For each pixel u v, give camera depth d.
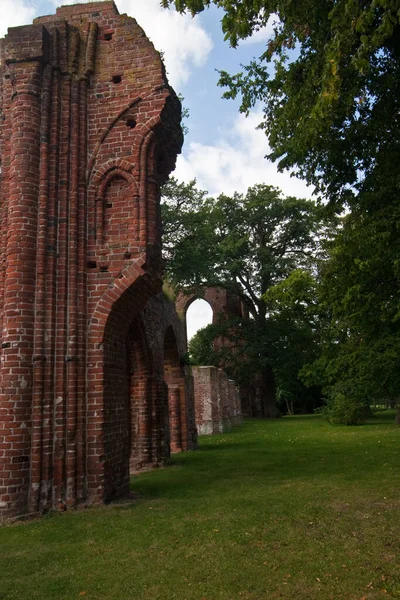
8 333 7.93
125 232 8.96
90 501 7.87
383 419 31.19
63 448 7.86
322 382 25.22
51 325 8.17
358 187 10.89
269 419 37.25
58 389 8.03
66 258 8.58
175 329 18.20
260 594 4.22
